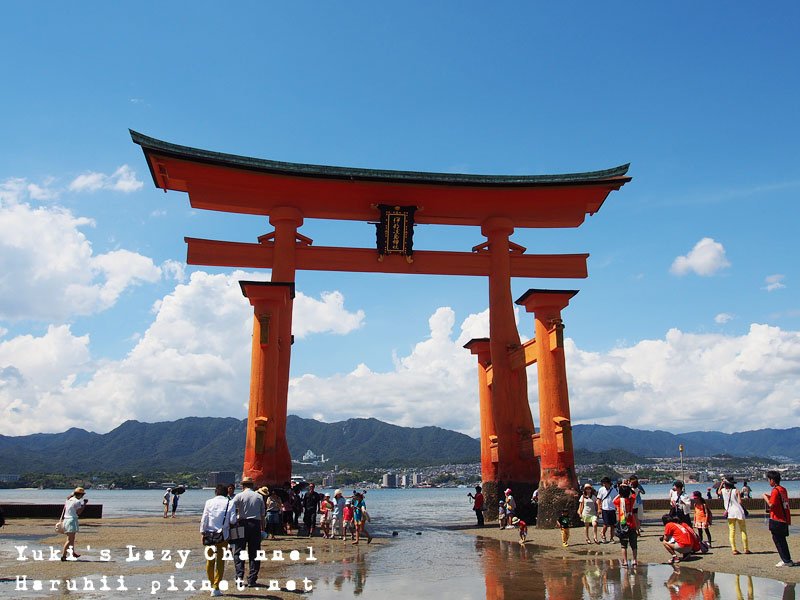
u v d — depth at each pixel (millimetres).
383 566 15586
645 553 17234
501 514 26969
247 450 24531
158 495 172250
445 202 29906
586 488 20297
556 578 13453
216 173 27625
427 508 68375
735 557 15617
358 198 29375
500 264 29984
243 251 28969
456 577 13719
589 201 30188
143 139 26031
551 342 25078
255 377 24891
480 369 32719
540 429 25281
